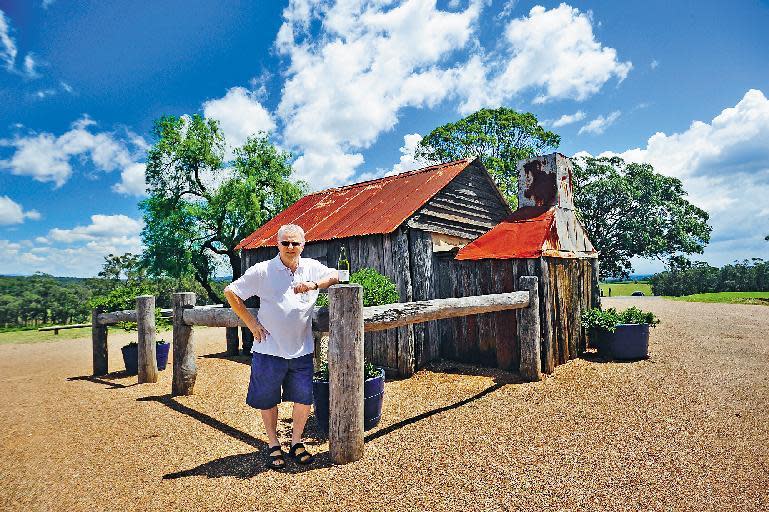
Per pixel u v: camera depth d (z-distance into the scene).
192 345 6.52
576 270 8.20
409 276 7.95
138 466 3.88
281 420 5.20
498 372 7.30
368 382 4.58
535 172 8.41
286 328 3.71
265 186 26.00
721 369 6.79
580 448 3.98
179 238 23.38
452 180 9.23
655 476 3.39
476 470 3.61
